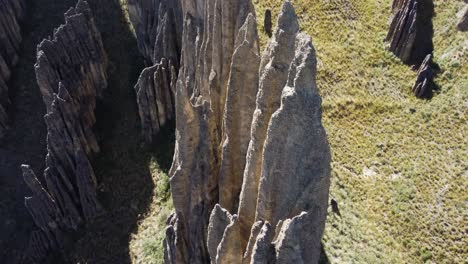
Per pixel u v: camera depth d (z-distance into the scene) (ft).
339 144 170.30
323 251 126.21
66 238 170.50
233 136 104.78
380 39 206.18
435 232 143.23
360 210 148.25
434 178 156.76
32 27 247.29
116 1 241.76
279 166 80.74
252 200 91.86
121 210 169.27
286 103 75.61
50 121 164.45
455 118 173.27
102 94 206.69
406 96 186.70
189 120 109.81
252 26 101.91
